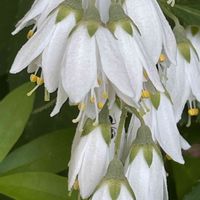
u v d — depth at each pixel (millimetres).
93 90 178
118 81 175
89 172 193
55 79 180
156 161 195
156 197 194
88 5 182
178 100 205
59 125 238
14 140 213
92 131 194
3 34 245
